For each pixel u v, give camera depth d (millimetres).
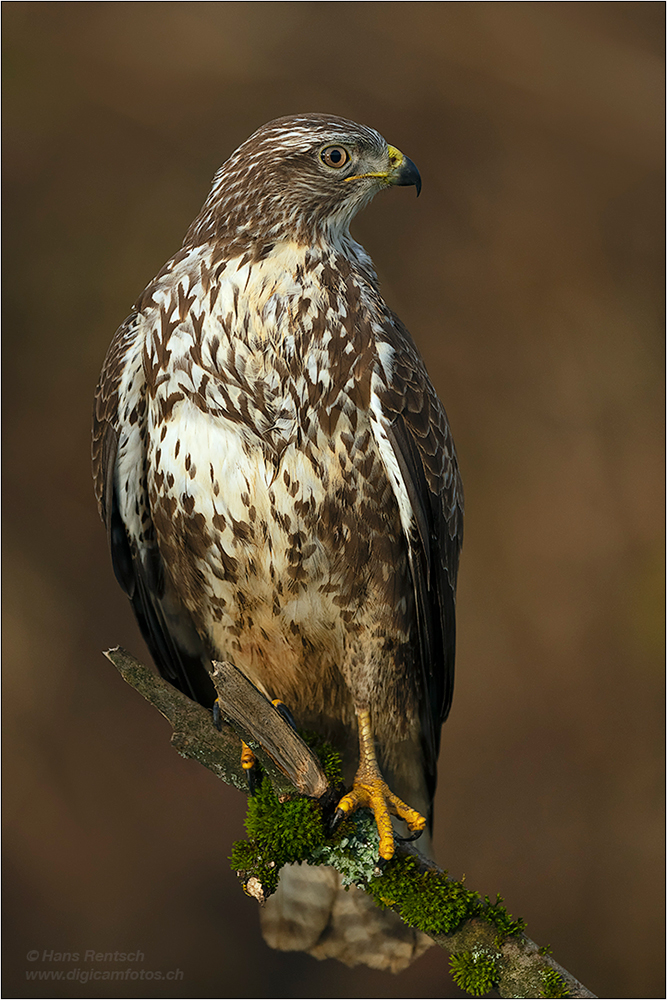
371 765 7113
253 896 6168
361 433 7012
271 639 7656
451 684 8211
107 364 7504
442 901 5918
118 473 7641
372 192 7562
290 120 7414
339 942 8203
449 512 7809
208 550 7316
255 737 6156
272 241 7051
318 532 7098
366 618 7414
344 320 6973
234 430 6918
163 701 6609
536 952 5715
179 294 7004
